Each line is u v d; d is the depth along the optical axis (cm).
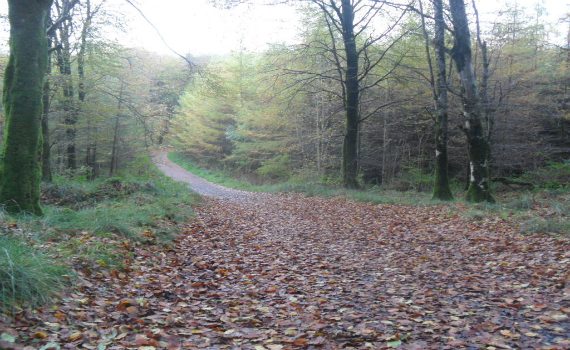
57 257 578
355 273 719
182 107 4756
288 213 1543
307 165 3161
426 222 1155
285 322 482
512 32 2134
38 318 414
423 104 2353
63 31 1903
